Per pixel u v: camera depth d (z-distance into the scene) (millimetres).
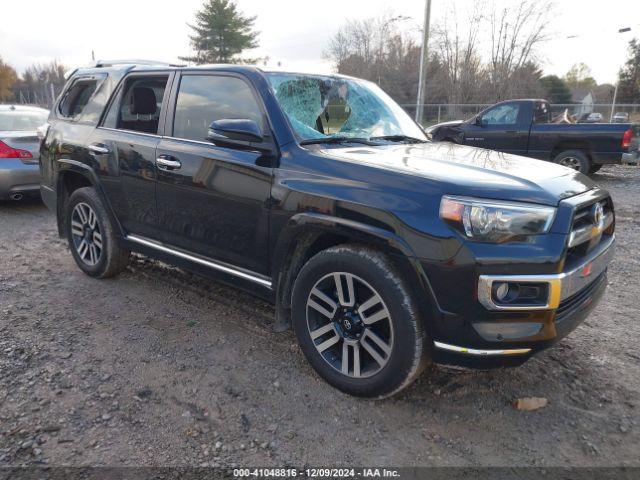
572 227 2621
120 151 4180
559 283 2492
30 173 7547
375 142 3590
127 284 4672
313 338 3107
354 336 2941
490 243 2482
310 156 3072
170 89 3953
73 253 4930
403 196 2660
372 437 2670
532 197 2584
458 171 2822
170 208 3844
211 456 2514
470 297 2498
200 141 3662
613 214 3268
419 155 3223
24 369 3199
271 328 3838
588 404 2975
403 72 42125
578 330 3898
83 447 2537
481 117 12641
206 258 3732
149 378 3150
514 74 39125
